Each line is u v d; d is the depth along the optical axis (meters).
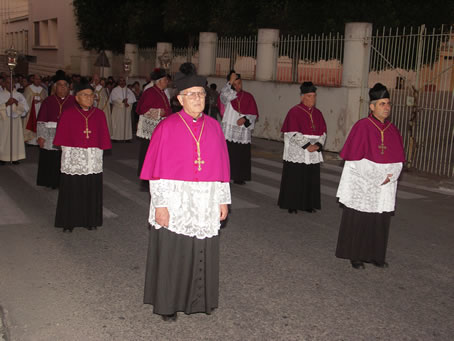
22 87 16.77
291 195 7.64
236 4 20.47
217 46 18.64
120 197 8.34
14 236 6.23
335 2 18.45
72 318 4.19
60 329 4.00
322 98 14.12
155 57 22.59
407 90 12.16
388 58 13.29
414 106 11.45
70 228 6.44
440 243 6.48
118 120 15.43
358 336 4.04
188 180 3.88
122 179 9.75
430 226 7.23
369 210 5.37
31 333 3.94
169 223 3.90
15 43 41.62
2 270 5.16
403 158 5.40
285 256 5.82
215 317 4.27
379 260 5.52
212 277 4.09
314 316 4.35
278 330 4.09
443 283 5.19
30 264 5.34
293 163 7.58
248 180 9.77
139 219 7.11
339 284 5.07
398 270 5.51
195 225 3.94
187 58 20.42
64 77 8.66
